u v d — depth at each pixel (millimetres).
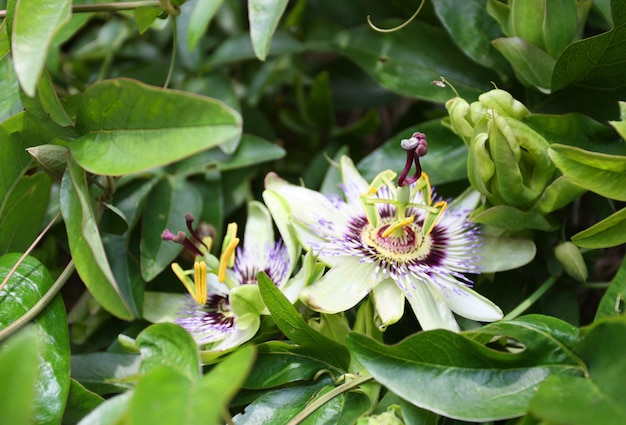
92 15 460
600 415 344
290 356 399
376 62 464
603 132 416
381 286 403
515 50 421
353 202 429
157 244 444
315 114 509
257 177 496
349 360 395
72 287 500
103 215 432
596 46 411
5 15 403
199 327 411
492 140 393
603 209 420
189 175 463
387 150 446
